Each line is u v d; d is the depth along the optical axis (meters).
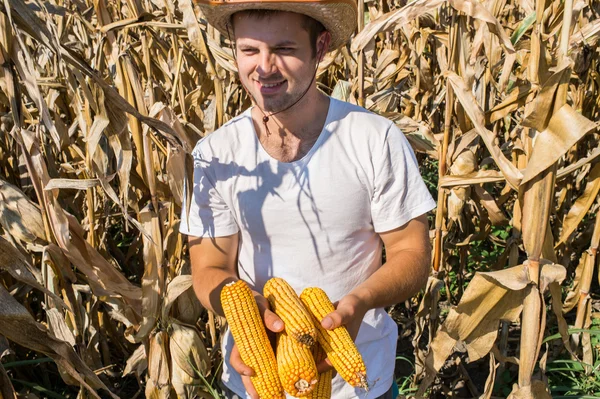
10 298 2.08
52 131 2.31
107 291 3.09
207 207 2.32
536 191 2.68
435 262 4.13
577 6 3.67
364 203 2.18
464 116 3.99
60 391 4.39
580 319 4.32
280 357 1.89
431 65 5.95
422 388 3.23
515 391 2.99
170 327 3.25
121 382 4.52
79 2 4.79
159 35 4.96
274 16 1.84
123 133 2.83
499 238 6.02
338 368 1.86
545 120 2.55
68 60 2.33
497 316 2.97
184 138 3.36
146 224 3.12
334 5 1.87
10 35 2.25
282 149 2.13
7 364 3.71
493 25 3.24
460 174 4.03
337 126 2.13
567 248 5.23
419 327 4.29
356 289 2.04
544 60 2.59
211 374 3.75
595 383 4.09
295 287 2.26
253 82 1.95
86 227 4.36
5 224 2.96
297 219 2.17
